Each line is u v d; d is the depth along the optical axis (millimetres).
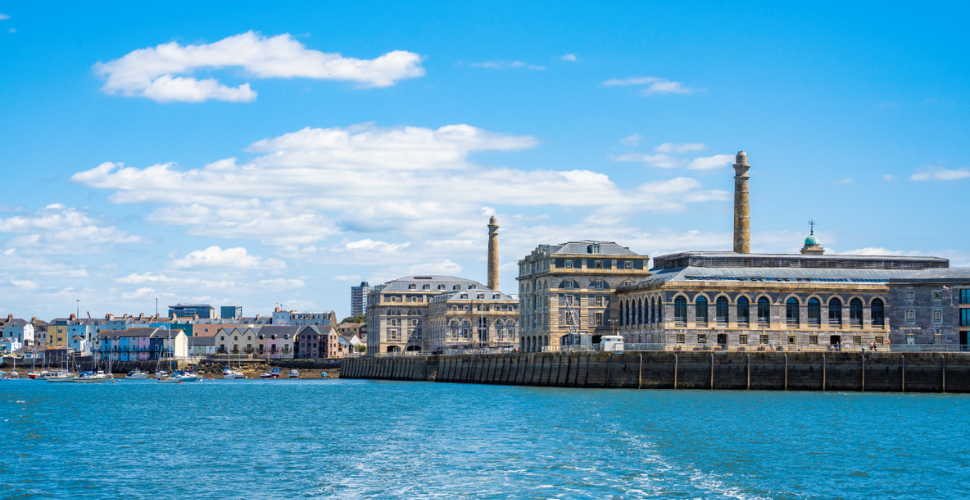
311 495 74812
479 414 135625
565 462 87188
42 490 78000
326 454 95688
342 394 199750
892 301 187375
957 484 77438
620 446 97000
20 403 180500
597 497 72438
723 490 74500
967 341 181625
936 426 113562
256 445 103625
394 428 119312
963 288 182375
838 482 77688
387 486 77562
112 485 79750
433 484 78000
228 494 75812
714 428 111625
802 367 169625
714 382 173875
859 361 166875
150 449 101125
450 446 99812
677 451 93438
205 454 96812
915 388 164125
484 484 77438
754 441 100312
